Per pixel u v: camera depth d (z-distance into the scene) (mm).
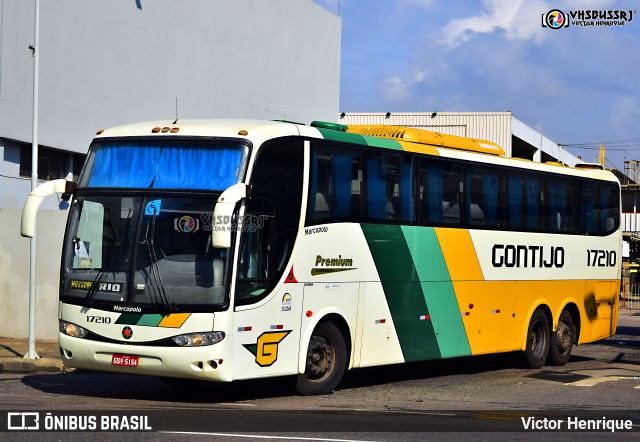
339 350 14109
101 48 24172
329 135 13977
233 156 12406
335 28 36875
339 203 14070
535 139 54875
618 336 30375
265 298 12555
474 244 17203
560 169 20016
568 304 20359
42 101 22125
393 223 15227
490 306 17672
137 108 25703
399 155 15445
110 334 12180
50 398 12781
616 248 22016
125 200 12508
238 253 12094
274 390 14430
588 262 20891
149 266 12164
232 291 11992
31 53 21812
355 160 14453
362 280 14508
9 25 21062
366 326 14609
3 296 20484
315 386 13789
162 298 12008
